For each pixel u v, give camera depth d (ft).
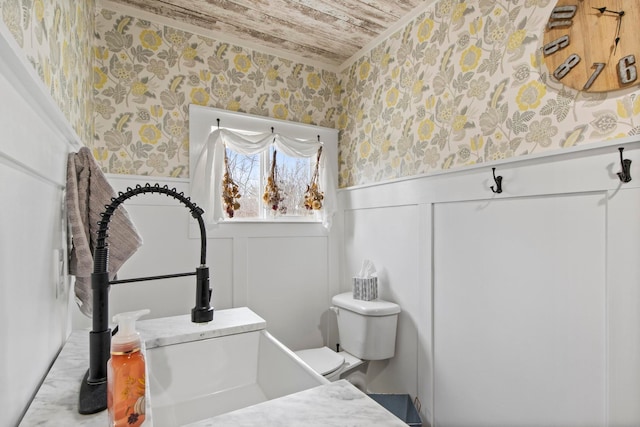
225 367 4.25
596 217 3.85
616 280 3.66
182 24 6.56
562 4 4.14
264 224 7.32
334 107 8.43
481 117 5.10
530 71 4.48
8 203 1.90
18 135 1.98
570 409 4.06
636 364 3.52
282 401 2.46
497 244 4.86
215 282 6.77
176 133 6.50
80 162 3.45
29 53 2.21
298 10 6.21
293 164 7.89
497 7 4.91
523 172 4.53
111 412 1.89
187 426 2.15
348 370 6.45
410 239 6.32
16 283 2.02
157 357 3.87
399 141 6.64
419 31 6.24
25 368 2.19
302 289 7.75
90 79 5.30
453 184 5.48
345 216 8.12
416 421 5.56
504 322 4.77
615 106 3.69
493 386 4.90
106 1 5.88
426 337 5.93
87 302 3.37
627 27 3.59
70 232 3.49
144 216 6.15
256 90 7.41
